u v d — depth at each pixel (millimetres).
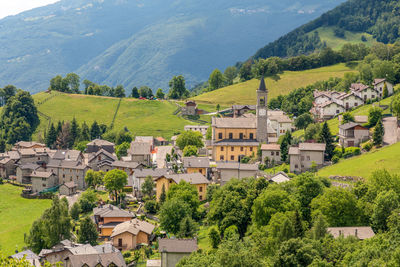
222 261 86688
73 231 156250
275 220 101312
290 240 88000
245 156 197625
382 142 168500
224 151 199375
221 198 129500
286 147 181125
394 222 94500
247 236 115875
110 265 117938
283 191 114562
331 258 85125
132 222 144250
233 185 134375
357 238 92625
